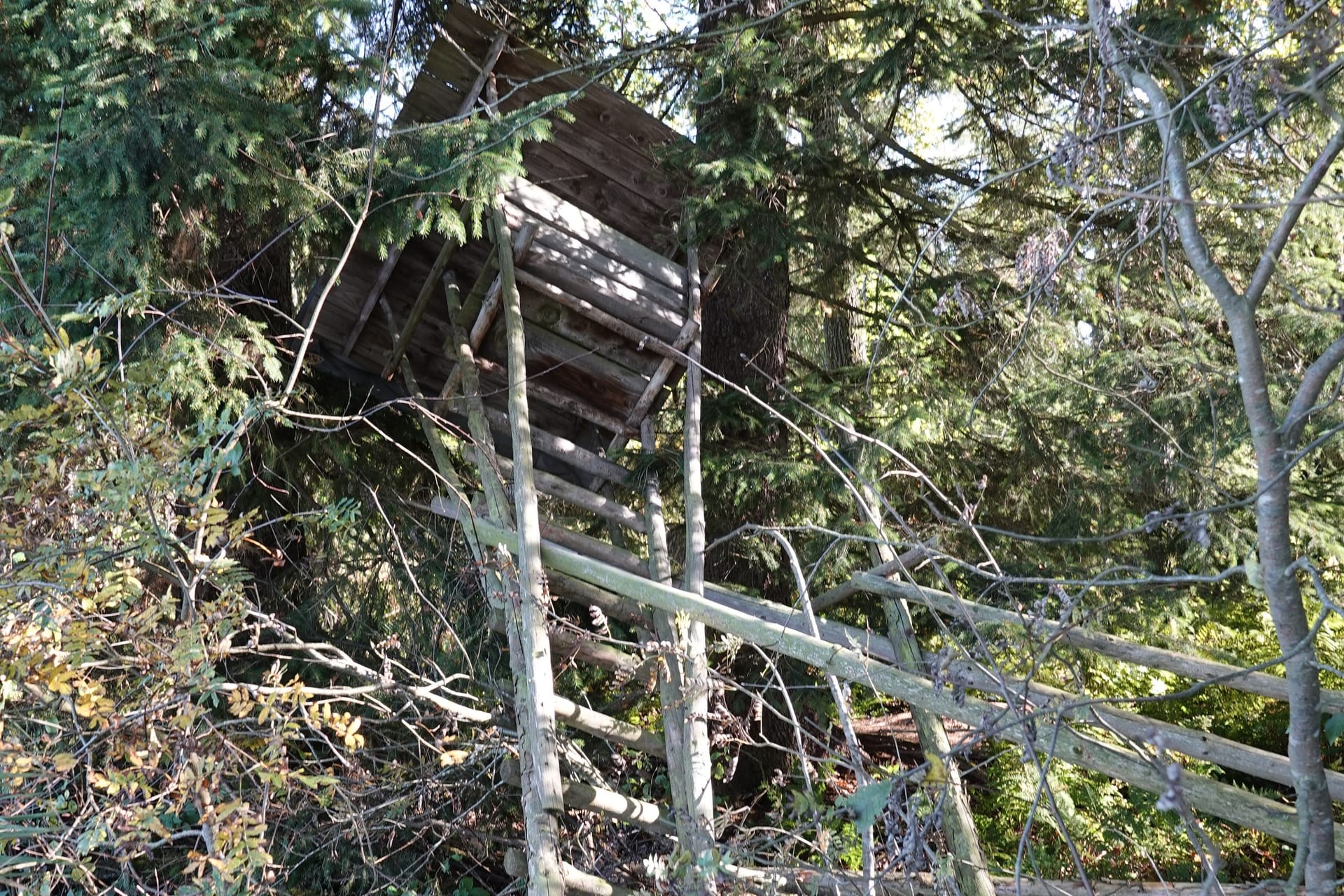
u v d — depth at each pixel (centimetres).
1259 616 715
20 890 346
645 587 458
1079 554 618
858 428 639
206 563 375
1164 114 222
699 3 708
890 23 548
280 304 623
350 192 501
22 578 341
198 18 445
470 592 606
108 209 456
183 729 355
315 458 650
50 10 480
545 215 562
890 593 473
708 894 363
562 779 481
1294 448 202
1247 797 312
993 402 643
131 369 362
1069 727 341
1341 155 503
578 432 606
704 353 686
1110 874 585
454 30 563
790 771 624
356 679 624
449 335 594
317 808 484
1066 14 549
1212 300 545
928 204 649
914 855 302
